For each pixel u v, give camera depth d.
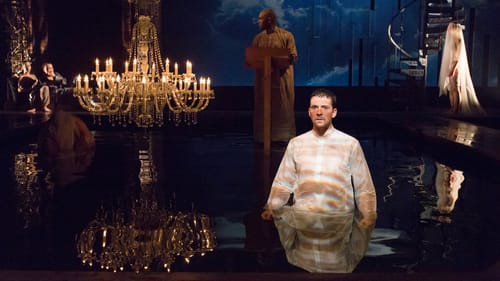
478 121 13.44
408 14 22.00
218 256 3.40
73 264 3.29
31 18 14.95
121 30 17.00
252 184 5.86
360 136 10.92
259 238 3.76
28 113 13.80
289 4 22.03
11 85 14.42
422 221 4.32
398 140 10.23
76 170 6.73
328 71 22.20
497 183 6.03
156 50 8.04
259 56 7.77
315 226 3.96
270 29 9.36
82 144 8.39
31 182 5.95
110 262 3.32
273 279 2.85
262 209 4.67
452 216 4.52
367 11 21.92
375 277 2.88
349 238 3.72
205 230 4.00
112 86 7.46
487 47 17.80
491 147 7.76
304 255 3.40
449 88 13.93
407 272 3.14
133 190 5.55
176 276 2.89
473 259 3.39
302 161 4.30
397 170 6.93
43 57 15.36
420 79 16.94
